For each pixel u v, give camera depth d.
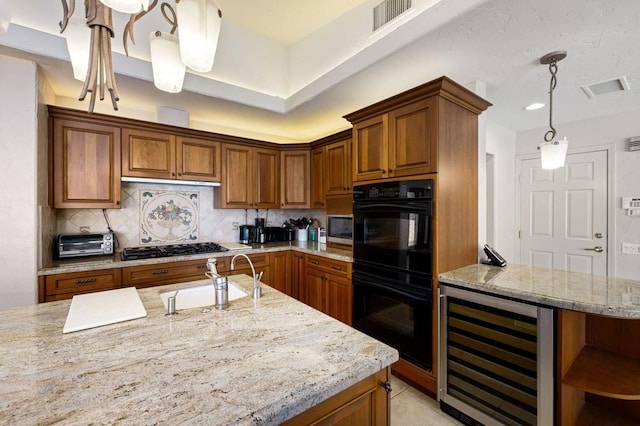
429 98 1.95
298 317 1.17
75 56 1.14
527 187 3.77
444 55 1.93
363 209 2.43
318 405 0.79
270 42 3.12
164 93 2.62
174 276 2.62
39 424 0.59
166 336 0.99
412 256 2.05
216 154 3.20
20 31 1.87
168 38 1.21
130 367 0.80
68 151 2.41
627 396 1.26
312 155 3.60
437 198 1.91
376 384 0.93
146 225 3.08
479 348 1.70
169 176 2.90
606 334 1.60
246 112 3.16
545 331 1.43
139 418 0.61
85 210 2.75
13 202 2.00
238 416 0.62
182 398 0.67
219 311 1.23
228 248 3.11
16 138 2.00
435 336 1.92
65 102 2.64
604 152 3.19
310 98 2.77
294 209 4.11
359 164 2.49
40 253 2.11
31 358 0.84
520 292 1.52
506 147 3.68
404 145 2.11
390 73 2.23
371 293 2.39
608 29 1.63
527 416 1.50
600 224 3.22
